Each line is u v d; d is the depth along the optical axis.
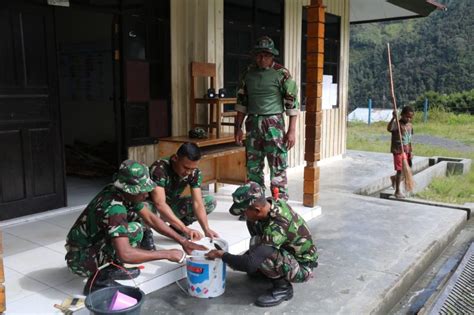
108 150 7.12
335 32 8.41
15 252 3.56
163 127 5.51
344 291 3.27
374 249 4.10
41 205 4.52
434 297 3.54
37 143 4.41
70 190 5.55
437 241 4.37
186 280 3.38
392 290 3.35
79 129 7.83
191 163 3.36
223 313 2.92
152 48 5.32
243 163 5.45
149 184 2.68
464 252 4.61
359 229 4.64
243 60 6.35
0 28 4.05
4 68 4.11
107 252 2.82
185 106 5.69
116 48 5.02
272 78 4.24
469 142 13.88
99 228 2.73
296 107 4.34
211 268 3.04
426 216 5.16
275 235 2.95
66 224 4.23
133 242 2.92
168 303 3.04
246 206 2.93
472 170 9.18
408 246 4.20
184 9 5.53
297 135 7.44
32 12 4.23
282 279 3.11
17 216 4.33
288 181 6.71
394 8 9.12
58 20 7.79
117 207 2.68
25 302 2.79
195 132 5.27
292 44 7.15
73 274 3.16
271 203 3.05
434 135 15.65
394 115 6.27
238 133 4.64
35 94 4.34
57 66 4.48
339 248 4.11
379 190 7.20
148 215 3.06
